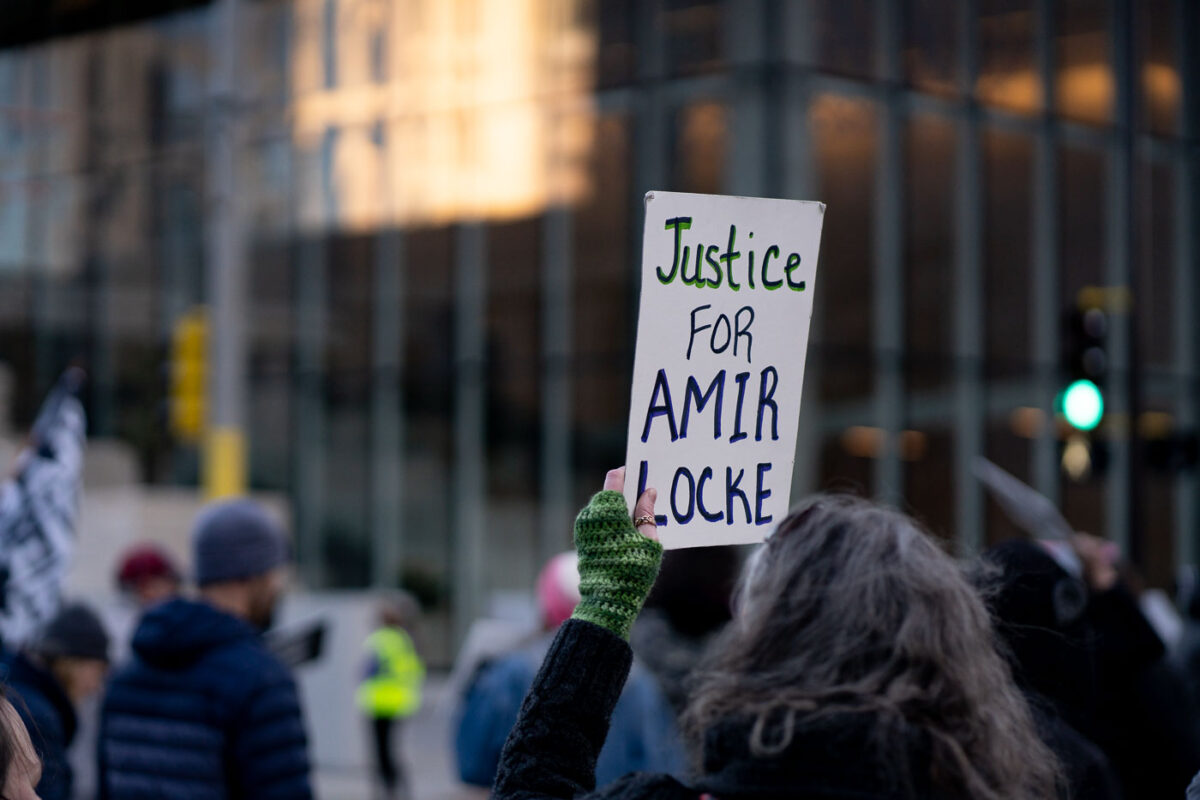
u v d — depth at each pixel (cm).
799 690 219
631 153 2331
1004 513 2314
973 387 2286
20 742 307
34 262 3234
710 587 512
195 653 493
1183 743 533
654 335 282
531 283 2497
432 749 1975
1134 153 1442
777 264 294
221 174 1780
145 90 3092
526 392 2522
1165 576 2519
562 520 2491
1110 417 2411
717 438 287
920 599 224
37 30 3256
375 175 2711
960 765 215
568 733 247
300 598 1856
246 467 2883
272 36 2847
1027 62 2361
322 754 1812
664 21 2269
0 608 642
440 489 2645
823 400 2162
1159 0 2503
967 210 2288
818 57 2158
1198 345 2527
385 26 2694
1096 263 2425
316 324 2795
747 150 2145
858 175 2189
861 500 248
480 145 2558
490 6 2541
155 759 486
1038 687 405
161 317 3052
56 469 660
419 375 2662
